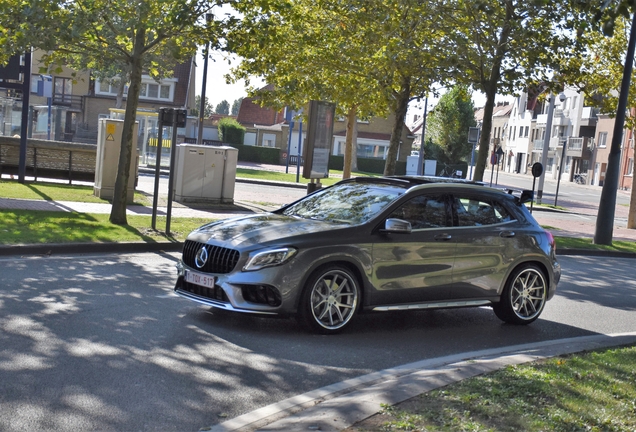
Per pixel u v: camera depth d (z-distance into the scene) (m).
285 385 5.81
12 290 8.21
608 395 5.52
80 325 7.00
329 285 7.51
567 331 8.95
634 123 26.19
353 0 18.75
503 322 9.14
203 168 19.98
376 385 5.66
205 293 7.51
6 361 5.72
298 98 23.44
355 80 20.77
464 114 69.75
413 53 17.50
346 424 4.55
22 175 20.45
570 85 19.47
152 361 6.09
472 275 8.48
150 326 7.21
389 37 18.05
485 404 5.05
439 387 5.45
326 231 7.54
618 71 23.72
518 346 7.81
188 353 6.42
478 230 8.56
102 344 6.44
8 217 13.16
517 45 17.17
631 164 72.69
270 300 7.21
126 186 14.10
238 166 50.50
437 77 18.23
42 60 14.95
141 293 8.73
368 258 7.68
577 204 45.41
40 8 12.84
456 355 7.16
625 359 6.80
